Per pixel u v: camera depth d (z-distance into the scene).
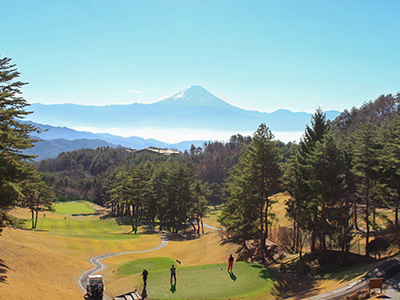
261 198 42.12
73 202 161.25
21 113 25.94
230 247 53.25
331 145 38.91
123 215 120.56
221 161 193.50
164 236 73.75
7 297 21.08
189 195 80.88
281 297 28.84
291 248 50.81
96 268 38.69
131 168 129.38
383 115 136.50
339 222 40.09
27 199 73.06
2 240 40.34
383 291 24.55
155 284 29.62
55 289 27.17
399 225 42.75
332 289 28.55
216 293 27.78
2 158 24.58
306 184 41.03
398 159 35.09
